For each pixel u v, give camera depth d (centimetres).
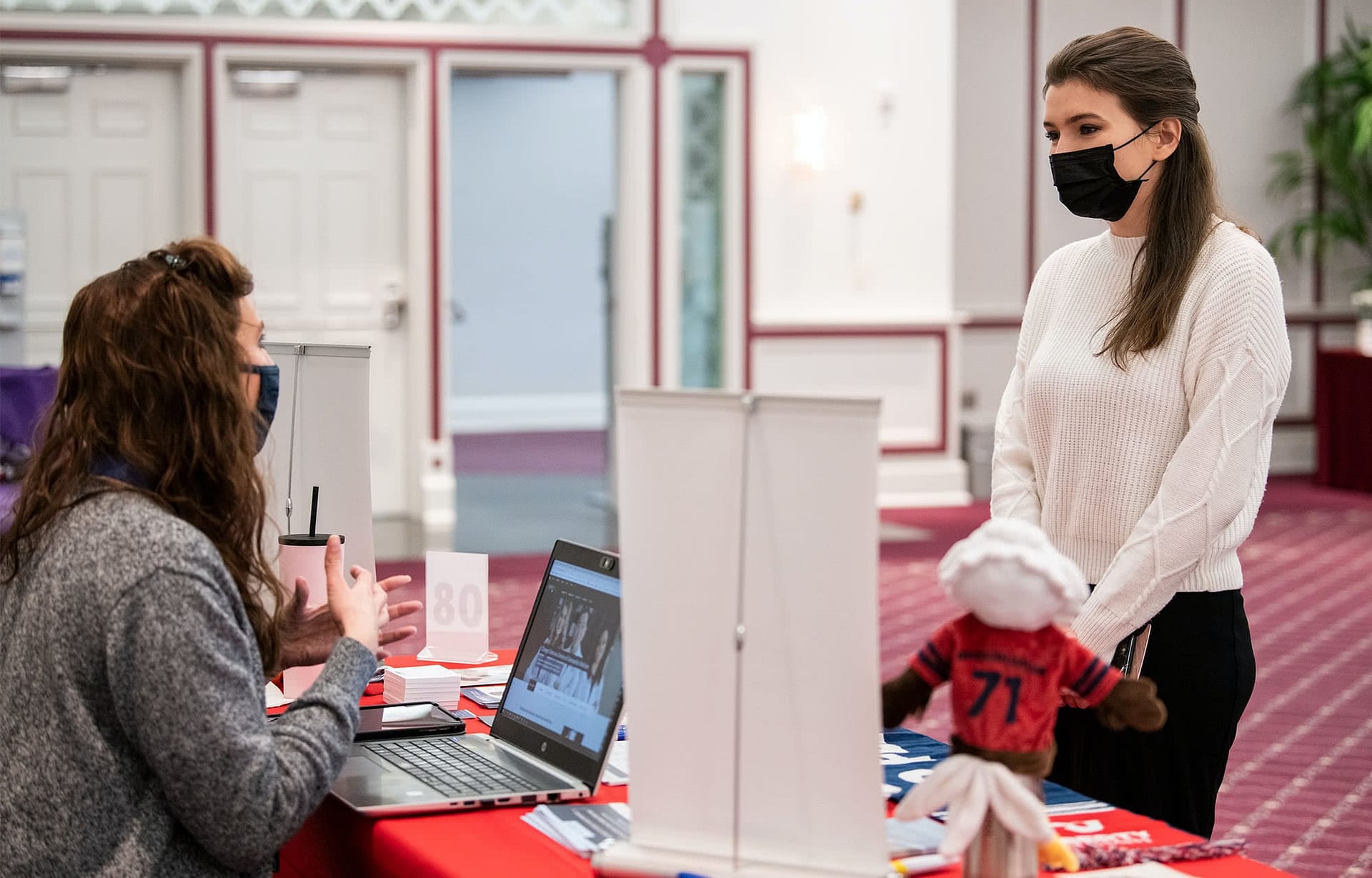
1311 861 365
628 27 877
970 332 1086
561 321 1452
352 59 832
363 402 244
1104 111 214
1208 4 1113
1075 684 145
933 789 143
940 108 946
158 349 169
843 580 150
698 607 157
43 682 163
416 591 638
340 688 177
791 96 920
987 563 140
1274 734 479
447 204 859
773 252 924
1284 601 682
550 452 1258
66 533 166
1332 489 1052
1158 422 216
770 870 154
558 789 191
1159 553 205
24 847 162
